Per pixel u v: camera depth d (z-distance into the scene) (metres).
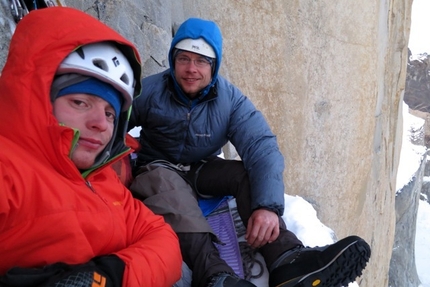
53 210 1.25
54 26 1.32
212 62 2.25
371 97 6.96
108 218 1.44
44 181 1.26
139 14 3.96
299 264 1.84
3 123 1.27
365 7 6.61
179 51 2.23
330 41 6.14
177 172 2.34
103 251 1.44
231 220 2.42
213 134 2.34
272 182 2.13
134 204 1.71
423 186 20.77
